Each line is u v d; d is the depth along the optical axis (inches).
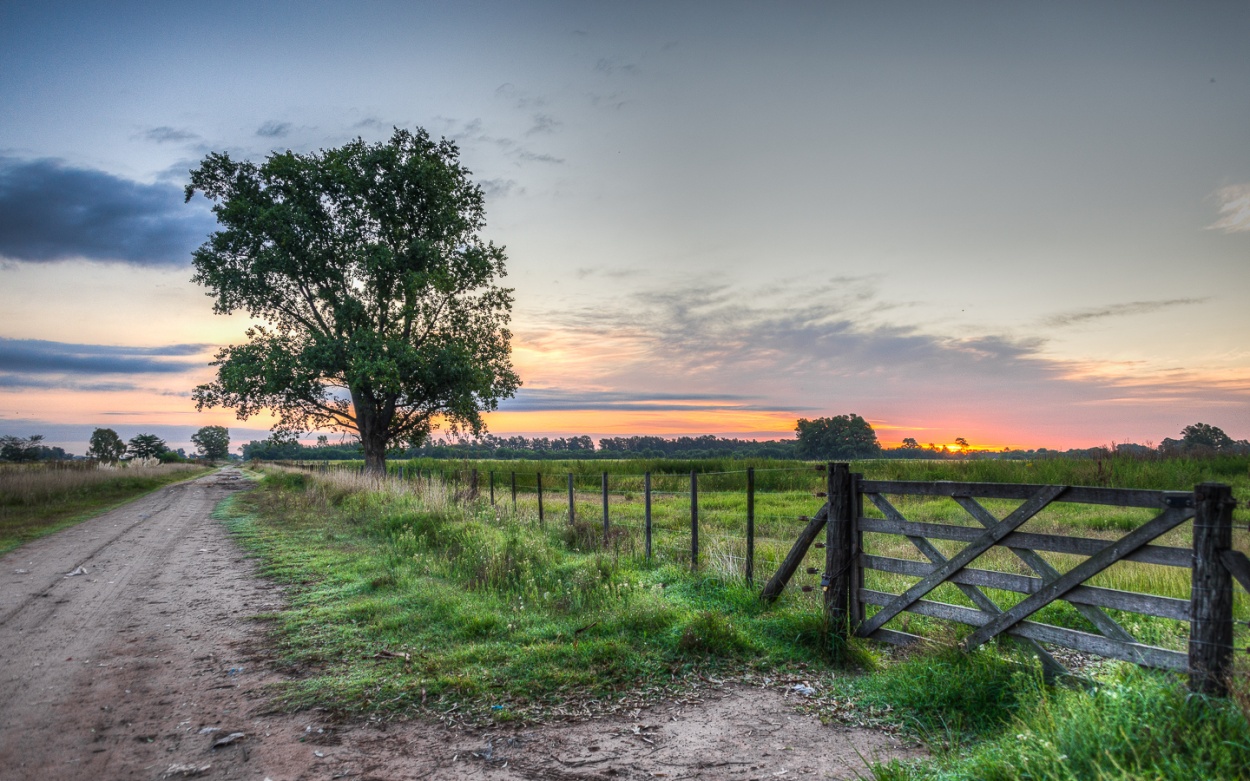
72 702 217.2
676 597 327.6
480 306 1362.0
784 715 202.4
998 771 141.6
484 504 703.1
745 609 306.3
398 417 1360.7
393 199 1221.1
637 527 576.4
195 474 2755.9
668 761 173.0
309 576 416.2
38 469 1270.9
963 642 222.7
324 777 165.8
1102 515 627.8
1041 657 204.7
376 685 227.1
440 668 240.2
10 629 307.0
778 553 437.7
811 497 872.9
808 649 256.8
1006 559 422.6
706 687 225.1
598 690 222.4
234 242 1189.7
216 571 448.1
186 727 196.7
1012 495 212.2
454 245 1338.6
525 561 381.7
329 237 1221.1
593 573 358.6
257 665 252.7
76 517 814.5
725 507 775.7
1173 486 850.1
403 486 861.8
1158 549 174.2
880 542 491.8
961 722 189.0
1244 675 148.9
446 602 319.3
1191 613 164.2
